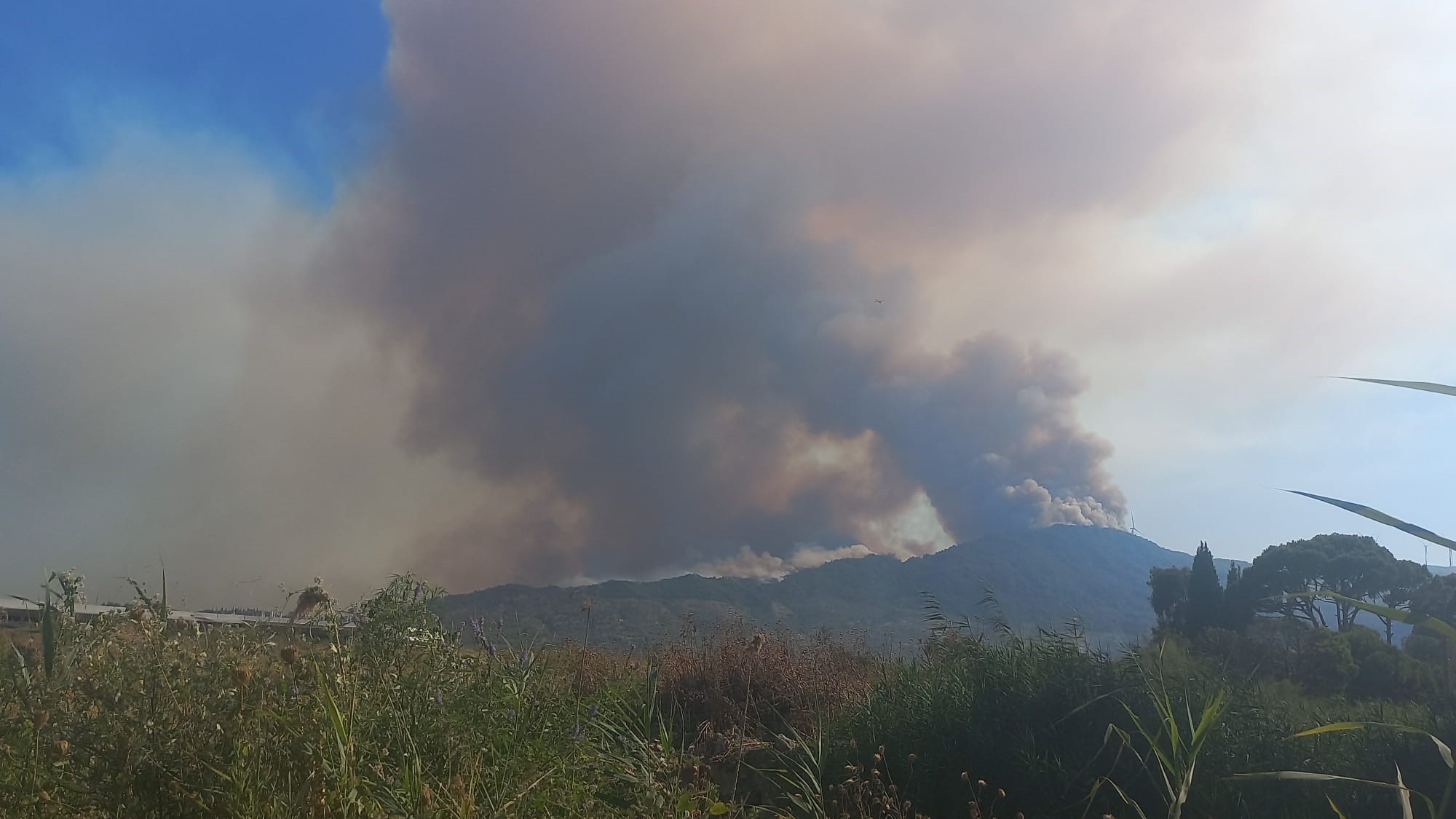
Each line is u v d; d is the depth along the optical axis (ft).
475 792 14.07
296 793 12.55
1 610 14.66
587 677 29.53
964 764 22.86
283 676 14.88
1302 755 21.04
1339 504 9.21
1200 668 24.35
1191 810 20.04
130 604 14.64
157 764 12.08
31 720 12.44
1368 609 10.30
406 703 15.78
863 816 20.16
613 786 18.03
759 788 23.39
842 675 32.89
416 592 17.65
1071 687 23.94
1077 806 21.12
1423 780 19.60
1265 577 88.43
